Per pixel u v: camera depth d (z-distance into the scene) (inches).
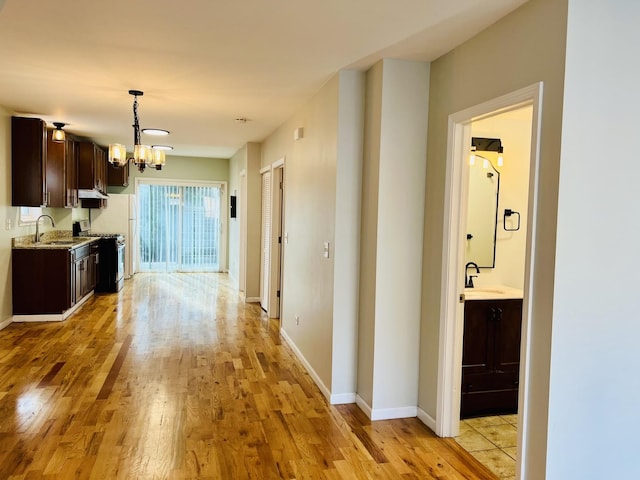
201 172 409.1
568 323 83.1
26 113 209.8
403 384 129.8
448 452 112.7
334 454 110.0
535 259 86.4
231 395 142.9
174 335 207.8
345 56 122.9
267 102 175.2
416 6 92.9
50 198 253.3
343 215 137.4
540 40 86.4
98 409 129.6
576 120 81.5
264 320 241.3
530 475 87.1
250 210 287.6
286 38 111.7
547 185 84.0
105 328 216.5
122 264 334.3
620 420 86.8
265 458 107.1
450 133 116.1
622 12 83.4
